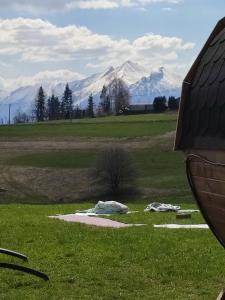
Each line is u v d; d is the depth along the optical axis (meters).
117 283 9.25
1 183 58.94
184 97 6.34
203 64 6.21
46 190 56.34
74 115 161.12
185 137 6.31
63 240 13.37
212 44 6.25
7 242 13.34
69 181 58.81
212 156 5.82
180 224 16.75
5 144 85.88
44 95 164.62
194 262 10.62
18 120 161.62
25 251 12.06
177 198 50.19
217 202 6.03
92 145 80.75
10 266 9.06
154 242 12.73
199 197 6.46
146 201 50.22
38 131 100.25
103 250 11.98
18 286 9.14
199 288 8.93
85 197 53.94
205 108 5.91
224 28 6.30
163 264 10.48
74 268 10.30
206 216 6.50
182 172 60.41
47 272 10.01
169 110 142.00
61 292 8.74
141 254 11.41
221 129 5.56
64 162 68.19
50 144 84.44
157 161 66.56
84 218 18.69
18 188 56.94
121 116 132.38
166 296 8.49
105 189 55.38
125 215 19.88
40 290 8.87
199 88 6.11
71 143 84.19
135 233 14.17
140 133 89.88
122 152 57.19
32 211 22.39
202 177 6.14
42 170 64.31
